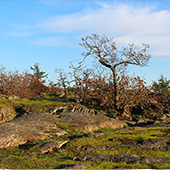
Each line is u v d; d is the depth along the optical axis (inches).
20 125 517.0
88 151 382.6
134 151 376.2
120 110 854.5
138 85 869.8
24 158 346.0
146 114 819.4
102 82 918.4
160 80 1114.7
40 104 764.0
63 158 356.2
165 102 882.1
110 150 384.2
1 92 1059.9
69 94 1053.8
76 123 605.9
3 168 294.7
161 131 516.4
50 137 477.4
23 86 1127.0
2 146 413.1
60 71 1055.0
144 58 917.2
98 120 652.7
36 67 1899.6
